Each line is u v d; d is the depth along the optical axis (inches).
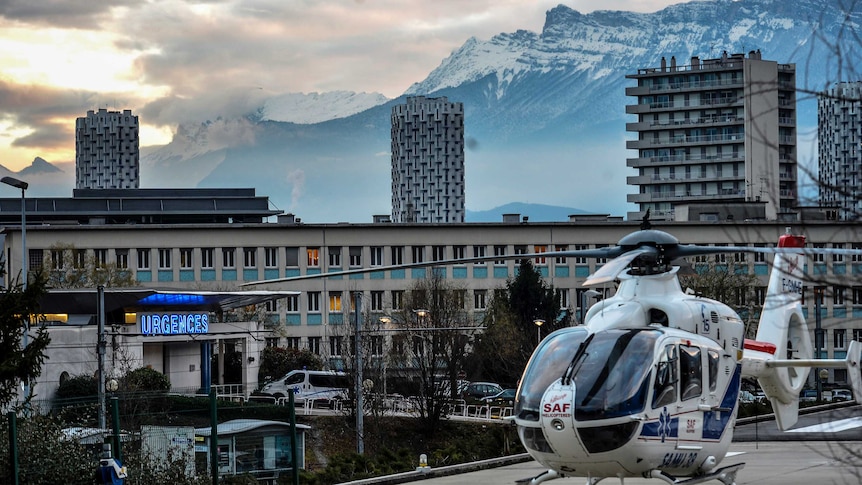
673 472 1638.8
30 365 2018.9
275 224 7337.6
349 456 2792.8
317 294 7367.1
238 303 5265.8
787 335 1940.2
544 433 1515.7
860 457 1075.3
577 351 1561.3
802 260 1930.4
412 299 5999.0
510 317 5890.8
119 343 4303.6
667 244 1647.4
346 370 4749.0
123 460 2144.4
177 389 4704.7
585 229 7470.5
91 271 6225.4
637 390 1508.4
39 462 2004.2
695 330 1656.0
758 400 4793.3
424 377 4453.7
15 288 2082.9
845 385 6870.1
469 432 4421.8
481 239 7431.1
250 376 5467.5
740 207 7568.9
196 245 7293.3
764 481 2242.9
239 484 2388.0
